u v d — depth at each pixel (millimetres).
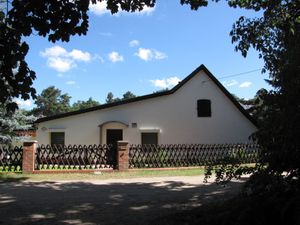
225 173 6363
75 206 9586
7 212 8859
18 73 6375
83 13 6594
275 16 10344
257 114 5879
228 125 26297
